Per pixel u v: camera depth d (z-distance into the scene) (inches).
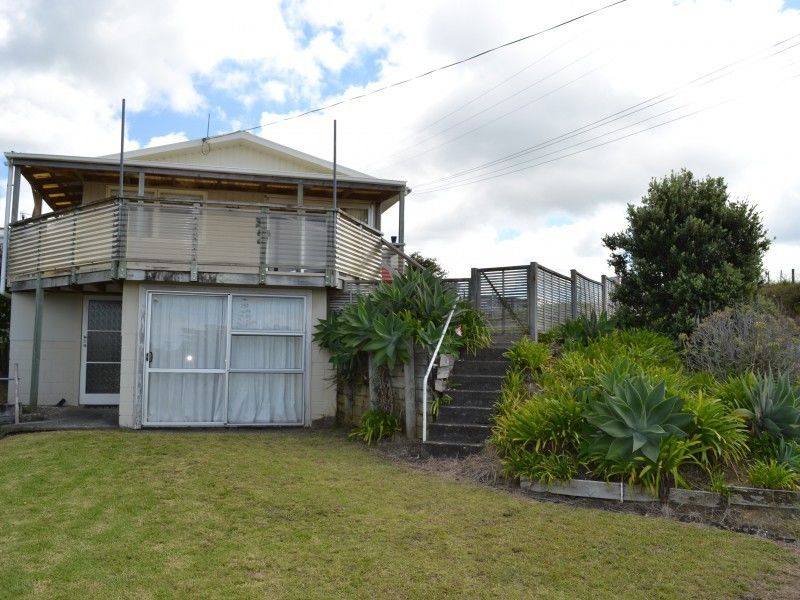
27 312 537.0
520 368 390.6
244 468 304.7
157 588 172.6
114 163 526.6
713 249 464.8
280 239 434.9
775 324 372.8
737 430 270.8
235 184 600.7
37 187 609.9
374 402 378.0
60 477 286.7
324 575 183.2
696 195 484.4
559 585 178.7
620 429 263.3
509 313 490.0
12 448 350.6
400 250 594.9
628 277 499.5
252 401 430.9
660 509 248.5
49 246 482.9
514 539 213.6
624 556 199.8
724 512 241.3
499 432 311.6
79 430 406.0
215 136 622.8
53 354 538.9
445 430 339.3
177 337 425.4
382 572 185.6
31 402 488.4
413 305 392.5
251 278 425.7
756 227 475.8
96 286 488.1
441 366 364.5
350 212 663.8
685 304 463.8
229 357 429.1
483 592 173.8
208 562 191.3
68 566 186.7
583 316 472.4
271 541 209.5
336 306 457.7
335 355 411.2
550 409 291.9
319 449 351.6
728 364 365.4
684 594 173.6
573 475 265.7
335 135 466.6
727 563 194.7
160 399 420.2
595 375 322.0
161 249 422.0
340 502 251.9
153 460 319.0
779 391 289.7
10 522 226.1
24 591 169.5
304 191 627.5
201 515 235.3
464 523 229.0
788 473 248.8
